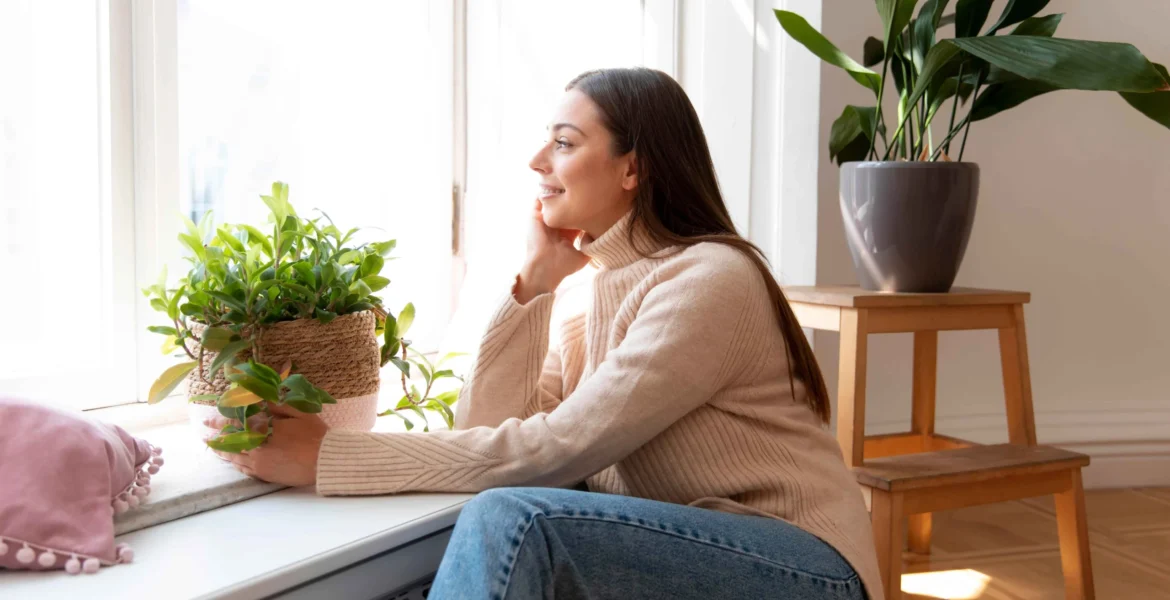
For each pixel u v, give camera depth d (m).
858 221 1.95
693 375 1.19
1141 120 2.88
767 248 2.35
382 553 1.15
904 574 2.14
